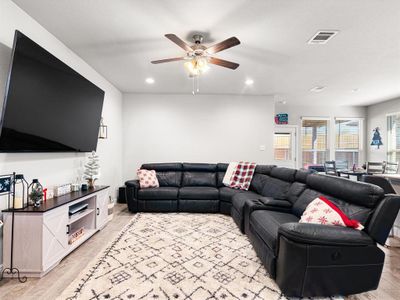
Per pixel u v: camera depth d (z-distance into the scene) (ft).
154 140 17.21
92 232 9.58
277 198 10.30
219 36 8.61
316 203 7.06
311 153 22.39
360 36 8.59
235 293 5.93
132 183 13.57
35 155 7.91
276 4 6.75
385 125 19.98
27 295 5.82
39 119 7.55
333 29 8.11
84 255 8.02
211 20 7.59
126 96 17.06
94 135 11.28
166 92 16.92
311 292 5.53
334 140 22.31
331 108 22.17
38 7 7.03
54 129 8.34
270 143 17.57
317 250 5.42
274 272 6.22
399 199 5.69
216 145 17.43
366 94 17.46
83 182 11.09
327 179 7.97
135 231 10.36
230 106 17.46
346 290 5.62
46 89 7.73
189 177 15.61
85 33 8.55
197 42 8.57
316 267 5.44
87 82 10.19
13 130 6.55
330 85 14.99
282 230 5.80
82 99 9.96
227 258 7.84
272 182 12.05
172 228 10.82
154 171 15.24
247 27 8.00
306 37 8.67
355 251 5.57
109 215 11.90
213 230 10.59
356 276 5.62
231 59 10.75
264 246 7.06
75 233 8.62
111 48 9.75
